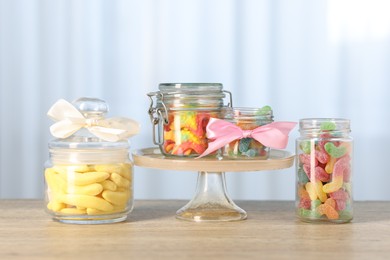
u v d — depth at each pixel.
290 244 1.23
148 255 1.15
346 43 3.04
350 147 1.42
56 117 1.46
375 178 3.11
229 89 3.05
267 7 3.03
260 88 3.06
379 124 3.08
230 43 3.04
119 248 1.20
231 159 1.45
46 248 1.20
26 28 3.05
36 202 1.67
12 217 1.48
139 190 3.13
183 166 1.40
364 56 3.04
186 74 3.05
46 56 3.06
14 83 3.06
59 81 3.07
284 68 3.05
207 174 1.51
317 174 1.40
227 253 1.16
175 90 1.47
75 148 1.40
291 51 3.04
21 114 3.08
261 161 1.41
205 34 3.04
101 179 1.39
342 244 1.23
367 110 3.07
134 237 1.29
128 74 3.06
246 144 1.45
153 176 3.13
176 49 3.04
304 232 1.33
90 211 1.39
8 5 3.04
